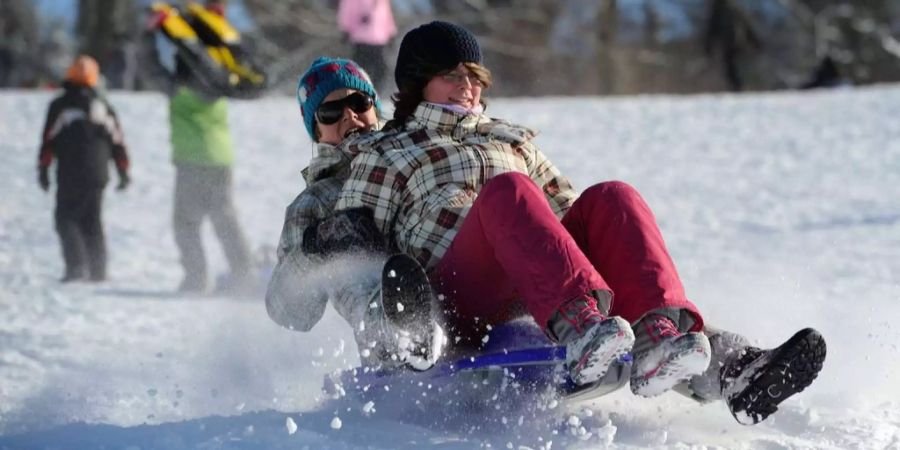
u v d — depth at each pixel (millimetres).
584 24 135250
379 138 13703
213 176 29594
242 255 29641
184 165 29719
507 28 132375
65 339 21672
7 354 20000
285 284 13930
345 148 14266
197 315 25062
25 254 35562
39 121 62375
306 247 13461
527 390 12695
